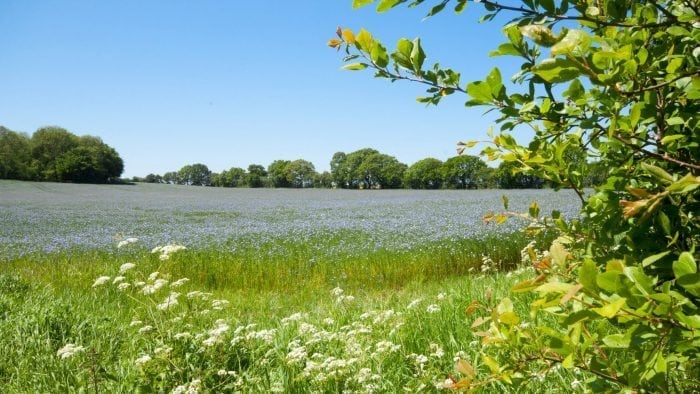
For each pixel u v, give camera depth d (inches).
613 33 51.3
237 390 125.6
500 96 55.9
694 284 34.5
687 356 43.3
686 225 52.9
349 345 142.2
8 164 3056.1
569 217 634.8
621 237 57.7
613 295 36.1
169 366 127.6
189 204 1622.8
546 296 44.5
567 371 109.9
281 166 3991.1
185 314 153.0
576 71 40.9
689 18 45.0
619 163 59.7
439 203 1391.5
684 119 51.4
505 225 590.2
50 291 281.0
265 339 143.4
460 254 434.3
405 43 58.1
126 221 975.0
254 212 1235.9
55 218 1042.7
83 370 140.4
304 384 126.0
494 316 52.6
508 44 55.1
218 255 463.5
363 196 2114.9
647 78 48.0
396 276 386.3
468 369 55.4
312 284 373.1
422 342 156.2
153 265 406.0
